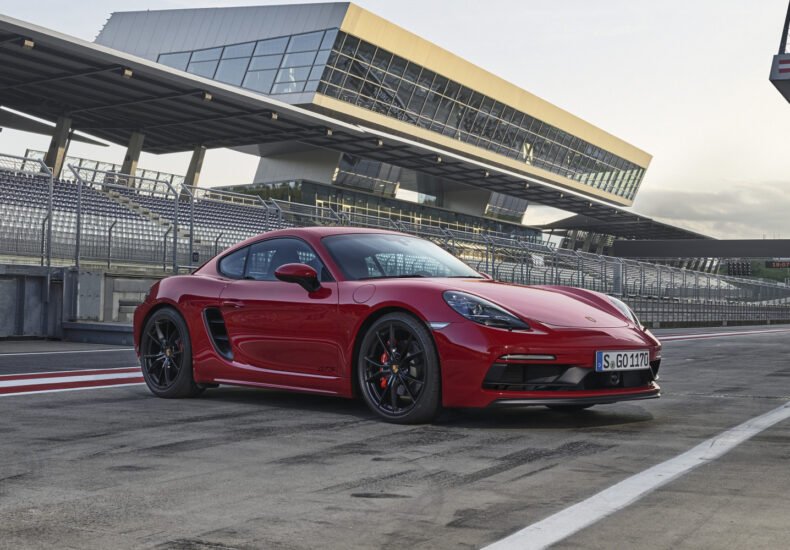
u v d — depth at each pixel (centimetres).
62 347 952
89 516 226
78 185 1215
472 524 216
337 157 3244
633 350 396
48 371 643
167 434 357
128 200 1392
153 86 2120
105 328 1024
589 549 193
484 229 4234
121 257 1364
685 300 2658
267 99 2261
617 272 2300
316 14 3095
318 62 3064
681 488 254
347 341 411
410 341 391
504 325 374
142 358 501
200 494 250
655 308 2464
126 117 2528
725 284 3016
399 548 196
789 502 237
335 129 2555
